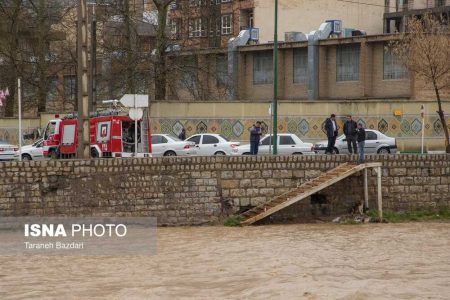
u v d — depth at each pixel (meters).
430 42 56.59
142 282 23.09
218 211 36.56
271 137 50.31
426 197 38.72
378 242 31.17
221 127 57.00
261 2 78.06
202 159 36.41
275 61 47.41
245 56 71.69
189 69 59.34
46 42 62.78
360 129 39.12
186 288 21.73
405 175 38.53
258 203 36.91
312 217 37.84
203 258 27.66
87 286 22.62
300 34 70.88
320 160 37.59
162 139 50.62
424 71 56.69
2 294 21.70
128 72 56.75
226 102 57.00
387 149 53.25
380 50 65.00
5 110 62.56
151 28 65.75
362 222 37.00
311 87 67.19
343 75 67.06
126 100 39.72
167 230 35.16
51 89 66.62
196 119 57.03
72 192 35.19
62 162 35.16
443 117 53.84
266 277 23.20
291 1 77.25
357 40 65.38
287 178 37.16
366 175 37.75
